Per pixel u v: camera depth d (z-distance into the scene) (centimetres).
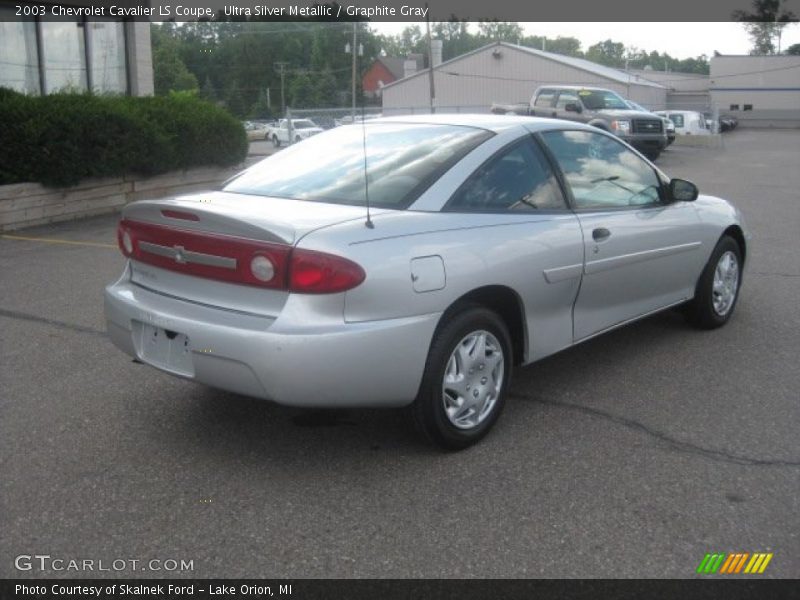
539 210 458
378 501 366
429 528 344
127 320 414
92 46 1569
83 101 1210
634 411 471
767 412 471
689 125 3769
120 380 514
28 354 563
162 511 357
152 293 414
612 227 496
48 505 360
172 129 1357
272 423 451
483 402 422
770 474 394
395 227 384
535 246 438
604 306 505
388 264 369
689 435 438
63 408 468
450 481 385
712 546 331
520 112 2575
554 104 2425
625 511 358
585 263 471
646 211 538
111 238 1035
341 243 362
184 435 434
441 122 488
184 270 396
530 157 468
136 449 417
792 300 730
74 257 905
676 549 329
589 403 483
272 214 385
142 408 470
